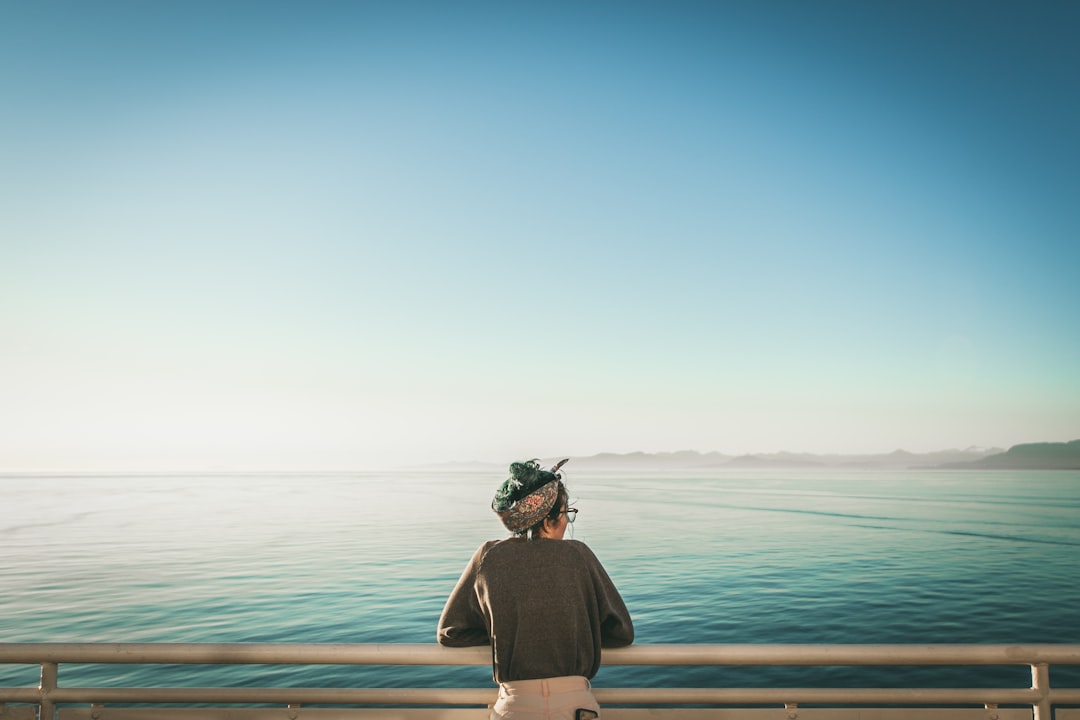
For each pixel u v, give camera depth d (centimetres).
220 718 219
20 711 225
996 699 216
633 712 217
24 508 6844
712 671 1016
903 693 216
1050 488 13400
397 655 218
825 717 216
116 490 11700
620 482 16725
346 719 218
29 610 1586
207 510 6519
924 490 12438
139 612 1552
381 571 2264
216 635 1325
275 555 2791
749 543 3491
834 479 19900
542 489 218
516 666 205
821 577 2200
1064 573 2394
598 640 212
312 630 1359
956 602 1725
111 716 222
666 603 1678
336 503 7769
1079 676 980
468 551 2933
